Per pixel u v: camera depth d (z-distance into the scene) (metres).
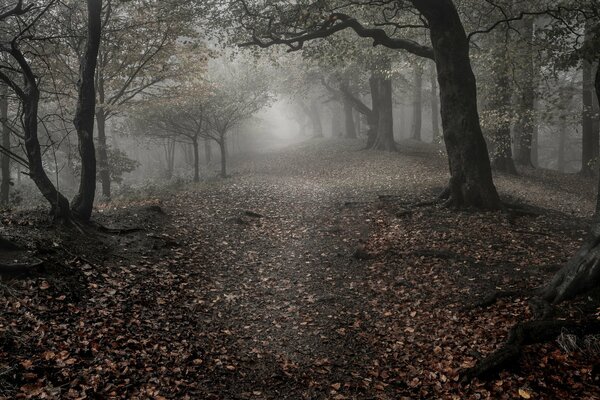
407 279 9.52
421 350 6.84
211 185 20.70
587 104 26.95
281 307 8.50
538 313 7.06
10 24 13.91
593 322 6.45
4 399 4.45
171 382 5.54
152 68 19.84
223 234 12.41
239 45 16.14
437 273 9.65
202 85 21.75
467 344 6.79
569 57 14.60
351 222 13.86
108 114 22.80
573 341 6.19
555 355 6.10
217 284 9.19
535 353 6.20
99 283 7.62
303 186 21.14
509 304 7.76
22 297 6.31
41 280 6.83
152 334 6.56
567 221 13.30
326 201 16.94
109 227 10.31
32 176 9.02
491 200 13.90
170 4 16.14
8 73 13.65
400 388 5.99
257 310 8.32
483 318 7.50
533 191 19.39
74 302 6.77
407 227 12.81
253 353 6.79
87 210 9.87
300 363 6.62
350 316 8.16
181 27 17.12
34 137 8.99
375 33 15.09
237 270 10.16
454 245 11.18
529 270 9.29
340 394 5.84
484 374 5.89
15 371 4.87
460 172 14.16
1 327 5.46
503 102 18.77
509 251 10.67
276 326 7.75
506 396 5.52
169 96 21.64
